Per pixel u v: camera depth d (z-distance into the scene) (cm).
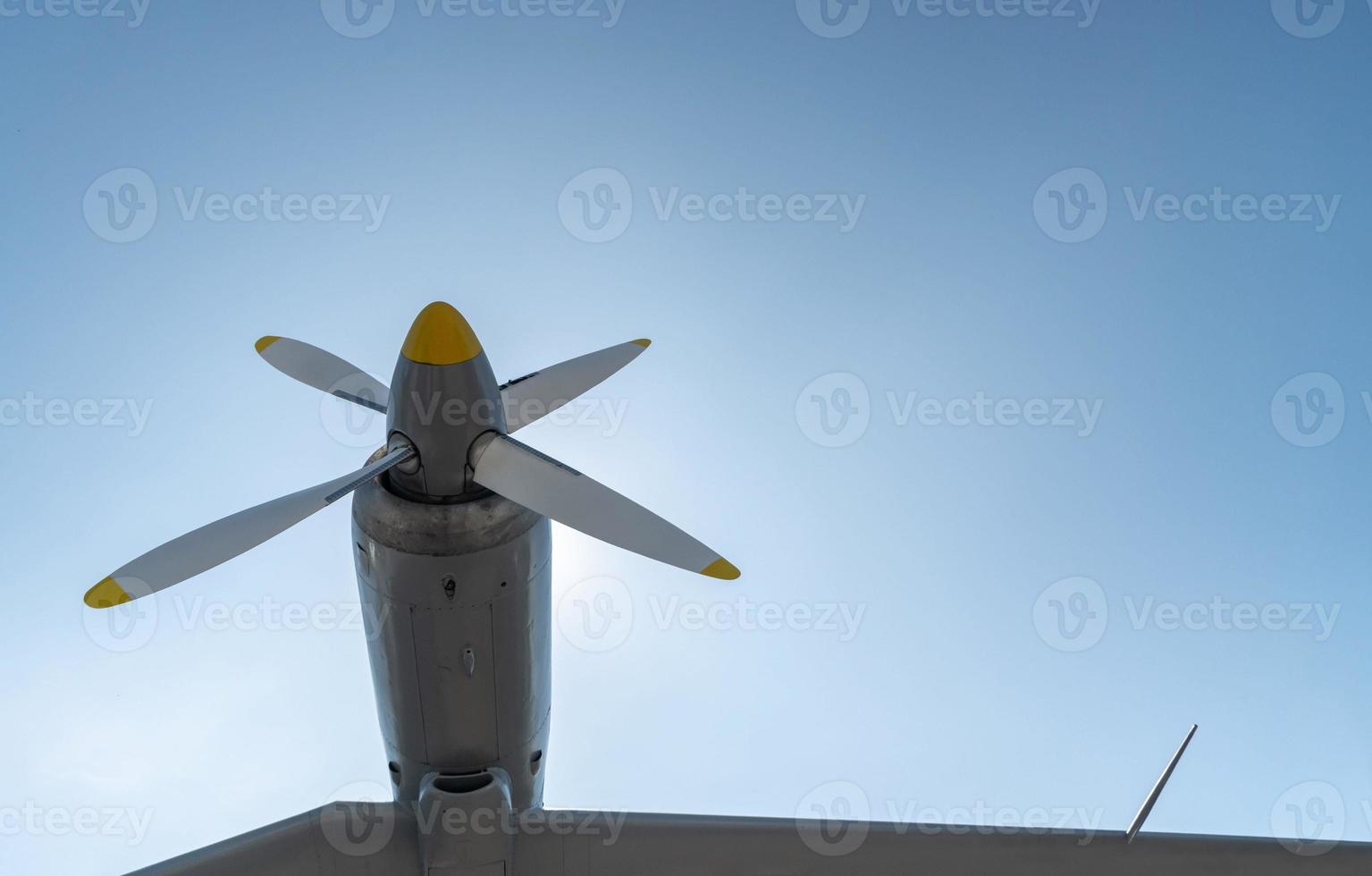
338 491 637
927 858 746
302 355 830
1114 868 747
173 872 693
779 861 746
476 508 662
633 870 746
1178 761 736
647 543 642
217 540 629
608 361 846
